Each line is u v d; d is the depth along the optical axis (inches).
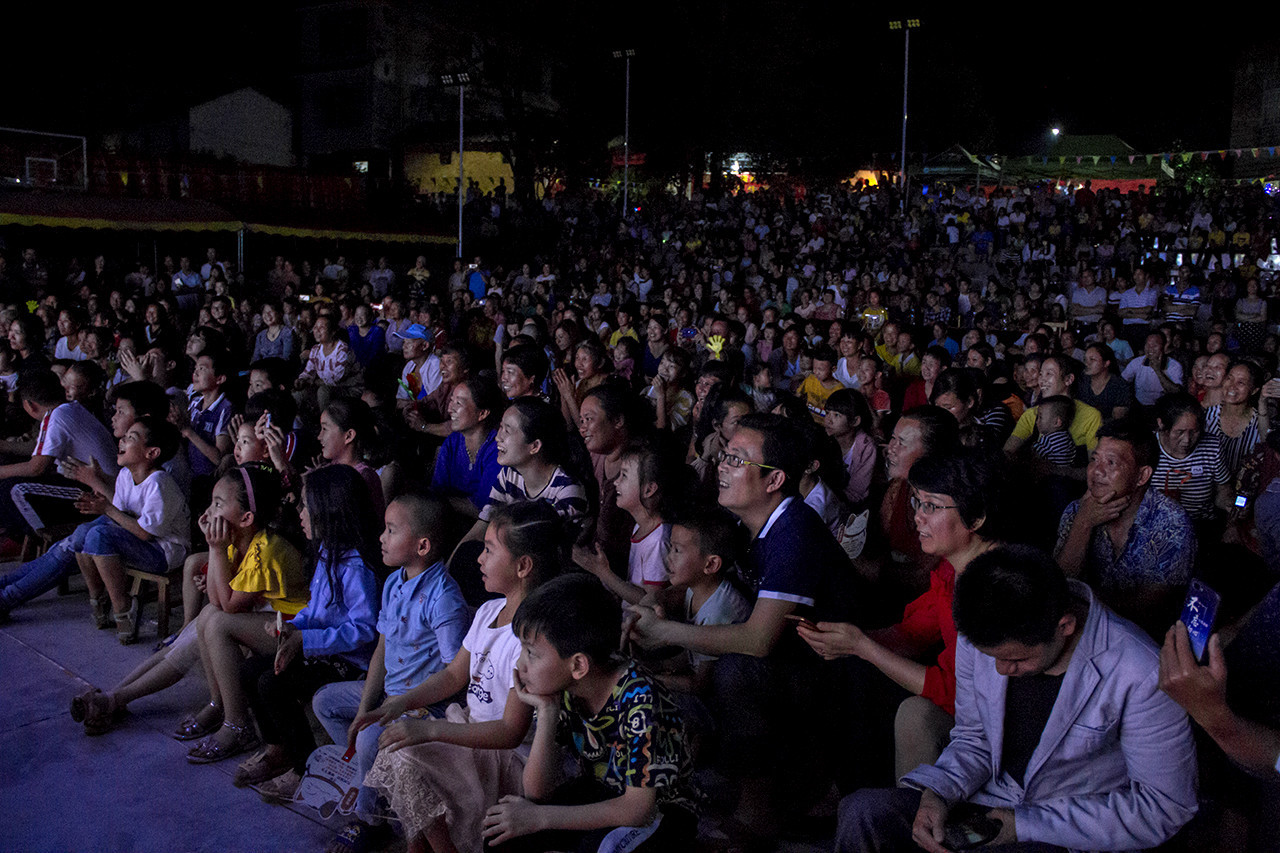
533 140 1392.7
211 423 266.8
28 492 233.6
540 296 823.7
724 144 1414.9
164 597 207.0
